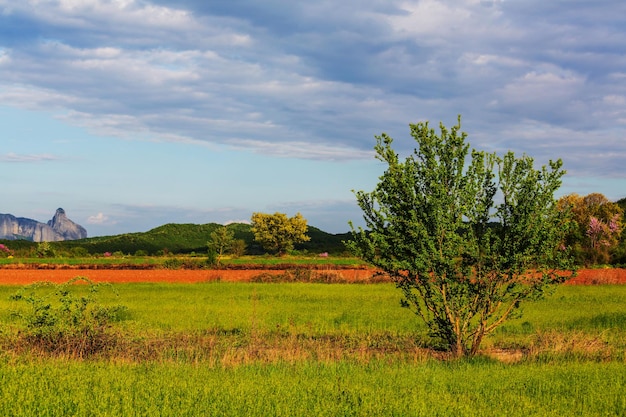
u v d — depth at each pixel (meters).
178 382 10.42
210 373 11.73
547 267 16.58
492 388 10.93
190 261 63.72
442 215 16.25
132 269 59.19
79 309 15.76
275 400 9.14
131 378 10.60
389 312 24.66
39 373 10.80
